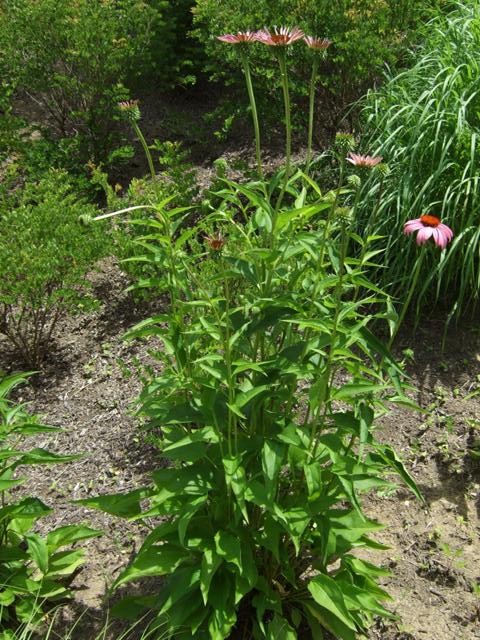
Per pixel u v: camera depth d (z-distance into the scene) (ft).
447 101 6.39
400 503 4.87
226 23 7.95
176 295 3.85
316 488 3.26
